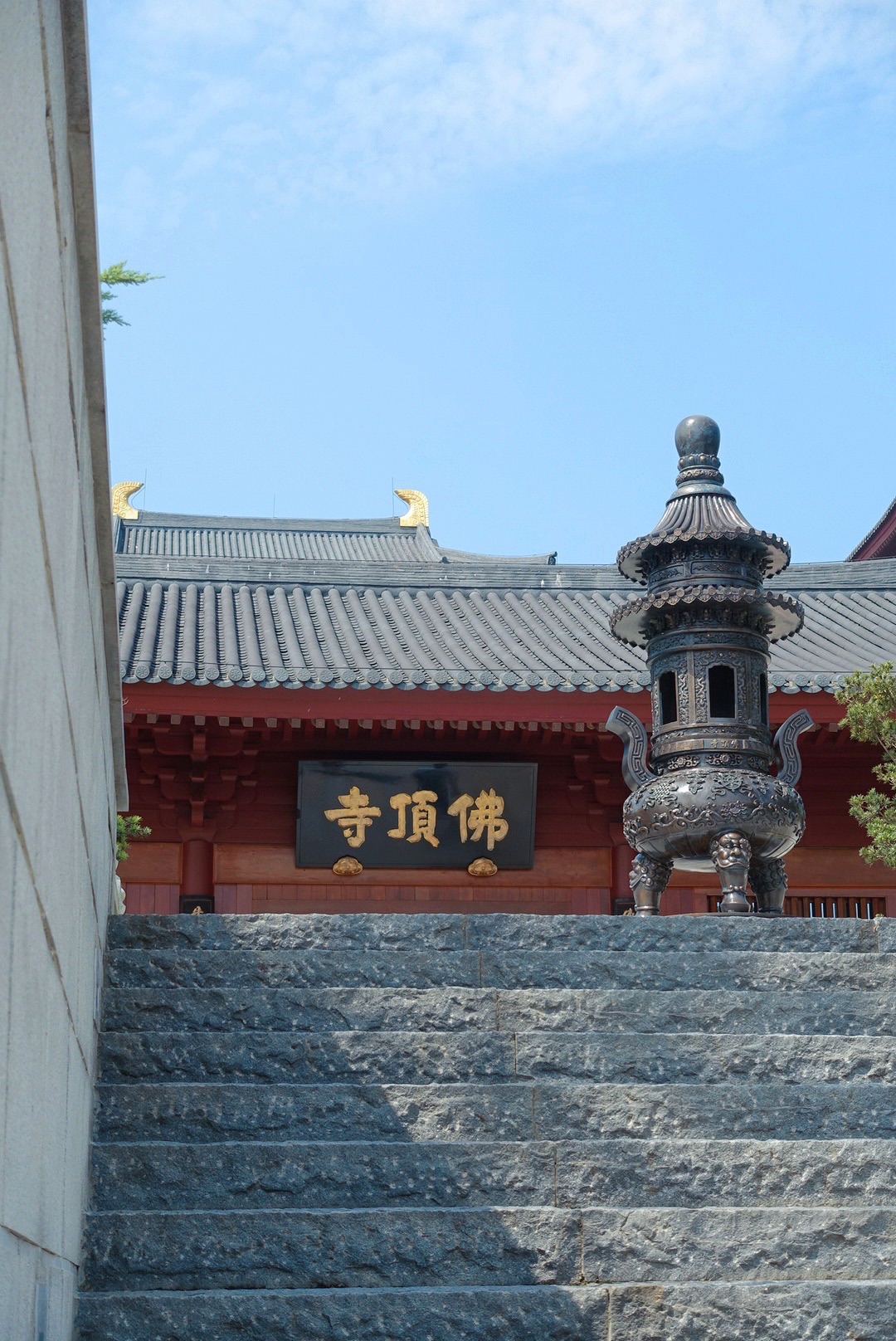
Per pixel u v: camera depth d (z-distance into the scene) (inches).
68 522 163.0
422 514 1818.4
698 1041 280.7
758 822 397.4
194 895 670.5
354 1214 233.0
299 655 679.7
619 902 690.2
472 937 320.5
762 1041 281.3
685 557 420.8
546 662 671.8
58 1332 181.8
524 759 692.7
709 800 397.7
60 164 141.9
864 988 304.5
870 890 697.0
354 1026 287.3
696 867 421.4
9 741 108.9
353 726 652.7
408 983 301.6
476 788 679.7
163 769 669.9
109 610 248.8
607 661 679.7
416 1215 234.1
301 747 681.6
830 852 700.0
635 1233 236.8
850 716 501.7
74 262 164.7
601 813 697.0
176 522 1793.8
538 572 843.4
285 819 685.3
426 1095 262.4
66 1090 187.3
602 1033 282.0
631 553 429.1
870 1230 239.3
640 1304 225.1
